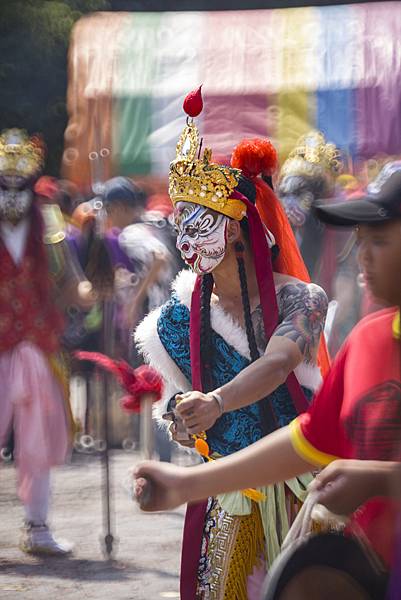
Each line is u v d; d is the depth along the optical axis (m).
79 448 20.27
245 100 29.09
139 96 29.64
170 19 30.95
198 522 7.62
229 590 7.46
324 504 5.14
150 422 15.81
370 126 28.38
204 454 7.32
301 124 28.75
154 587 11.75
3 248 13.18
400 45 28.81
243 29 29.83
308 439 5.50
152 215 18.39
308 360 7.42
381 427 5.33
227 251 7.66
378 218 5.29
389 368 5.34
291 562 5.03
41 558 13.01
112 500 16.16
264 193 7.94
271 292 7.50
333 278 16.22
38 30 41.56
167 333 7.93
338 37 29.14
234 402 6.91
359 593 5.03
